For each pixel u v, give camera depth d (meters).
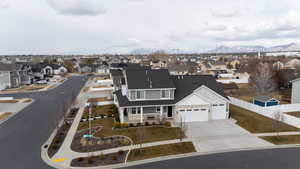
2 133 26.03
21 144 22.70
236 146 21.62
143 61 162.25
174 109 30.12
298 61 96.19
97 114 33.66
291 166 17.73
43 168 17.67
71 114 33.88
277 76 52.31
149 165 17.98
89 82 76.50
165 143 22.25
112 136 24.25
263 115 32.34
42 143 22.95
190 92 30.88
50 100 45.53
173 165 17.97
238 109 36.44
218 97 30.69
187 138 23.53
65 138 23.94
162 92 30.53
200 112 29.75
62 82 77.56
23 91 57.66
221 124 28.39
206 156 19.58
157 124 28.02
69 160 18.94
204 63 122.31
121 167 17.70
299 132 25.05
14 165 18.22
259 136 24.09
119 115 31.03
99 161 18.67
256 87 47.41
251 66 83.06
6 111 36.44
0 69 62.16
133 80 30.81
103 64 137.75
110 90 57.44
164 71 33.19
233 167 17.59
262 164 18.11
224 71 104.25
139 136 24.12
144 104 29.06
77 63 147.00
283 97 44.09
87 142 22.59
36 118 32.19
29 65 93.75
